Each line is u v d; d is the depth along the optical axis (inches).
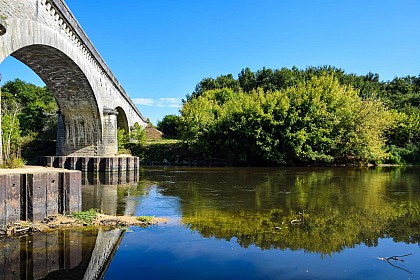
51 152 1684.3
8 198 411.5
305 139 1556.3
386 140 1726.1
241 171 1350.9
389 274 301.6
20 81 2864.2
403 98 2783.0
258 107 1627.7
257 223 476.7
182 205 613.3
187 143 1765.5
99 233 416.5
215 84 3442.4
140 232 424.8
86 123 1357.0
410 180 1015.0
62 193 494.3
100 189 838.5
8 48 574.2
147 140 2196.1
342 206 603.8
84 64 1061.8
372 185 898.1
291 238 404.5
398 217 518.6
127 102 1979.6
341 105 1658.5
